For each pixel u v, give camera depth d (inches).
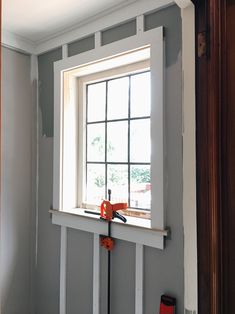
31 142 81.5
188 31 38.5
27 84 80.7
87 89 78.9
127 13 60.4
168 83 55.1
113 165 72.1
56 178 75.6
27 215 80.3
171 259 54.2
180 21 53.5
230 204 32.0
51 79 79.1
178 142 53.7
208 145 34.3
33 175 81.7
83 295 69.6
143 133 66.1
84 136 78.4
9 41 75.0
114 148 72.1
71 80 77.7
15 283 76.9
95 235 67.1
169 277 54.4
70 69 73.4
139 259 58.7
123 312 61.4
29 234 80.7
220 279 32.7
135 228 58.6
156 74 55.8
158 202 55.4
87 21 67.5
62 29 72.8
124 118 70.1
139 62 66.0
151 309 56.8
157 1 55.6
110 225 62.9
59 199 74.9
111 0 59.1
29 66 81.5
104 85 75.0
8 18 66.9
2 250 74.0
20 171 78.5
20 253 78.2
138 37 58.5
